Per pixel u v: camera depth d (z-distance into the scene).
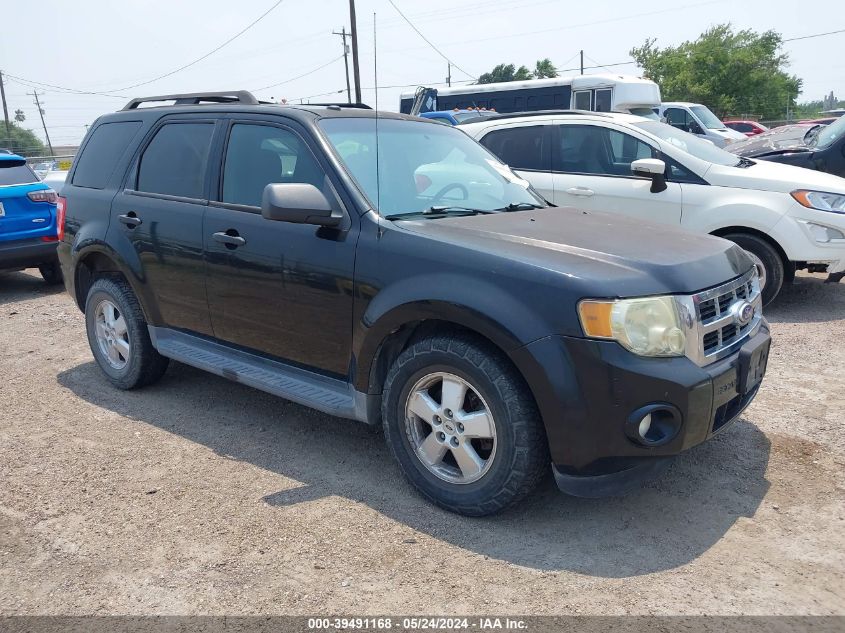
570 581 2.83
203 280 4.25
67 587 2.86
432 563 2.96
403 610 2.67
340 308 3.57
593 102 18.75
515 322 2.94
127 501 3.52
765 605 2.67
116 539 3.19
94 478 3.77
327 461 3.93
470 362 3.10
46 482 3.73
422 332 3.44
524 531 3.19
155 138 4.77
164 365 5.02
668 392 2.85
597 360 2.85
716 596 2.73
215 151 4.32
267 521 3.31
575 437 2.91
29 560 3.05
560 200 7.33
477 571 2.90
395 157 4.03
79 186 5.23
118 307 4.90
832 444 3.99
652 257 3.16
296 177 3.88
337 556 3.03
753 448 3.96
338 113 4.14
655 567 2.92
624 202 6.99
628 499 3.45
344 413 3.63
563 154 7.40
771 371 5.21
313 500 3.50
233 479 3.73
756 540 3.10
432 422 3.32
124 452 4.08
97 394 5.04
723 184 6.64
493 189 4.33
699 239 3.64
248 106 4.28
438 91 22.12
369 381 3.52
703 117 21.89
